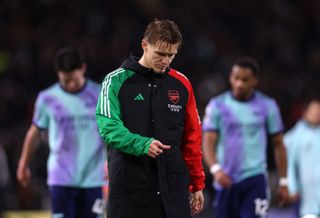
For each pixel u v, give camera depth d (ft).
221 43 209.87
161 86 63.46
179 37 61.00
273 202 157.17
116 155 62.75
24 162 95.55
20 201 144.56
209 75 194.90
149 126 62.59
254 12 223.10
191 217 63.52
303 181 110.22
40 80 182.39
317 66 217.15
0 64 185.98
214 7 218.18
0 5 196.44
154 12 202.90
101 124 61.57
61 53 92.84
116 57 187.01
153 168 62.39
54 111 93.86
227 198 97.86
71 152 93.45
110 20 197.26
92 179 93.56
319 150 109.70
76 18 195.31
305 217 110.01
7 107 171.94
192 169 64.54
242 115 97.60
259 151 97.91
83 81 94.63
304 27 227.20
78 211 94.43
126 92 62.69
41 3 195.83
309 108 110.42
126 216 62.23
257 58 212.64
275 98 200.75
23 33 191.93
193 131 64.44
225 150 98.02
